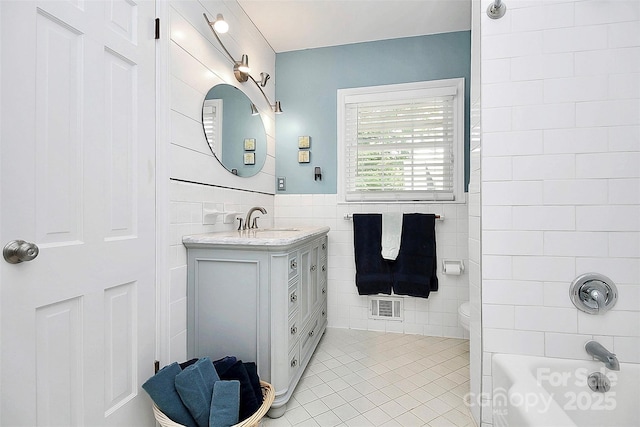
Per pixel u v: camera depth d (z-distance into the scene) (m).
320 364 2.10
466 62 2.60
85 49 1.10
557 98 1.34
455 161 2.60
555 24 1.33
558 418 0.96
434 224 2.56
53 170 1.00
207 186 1.84
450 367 2.06
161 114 1.46
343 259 2.79
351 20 2.47
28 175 0.93
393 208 2.70
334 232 2.81
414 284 2.51
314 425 1.49
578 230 1.32
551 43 1.34
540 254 1.35
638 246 1.28
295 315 1.73
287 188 2.91
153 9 1.44
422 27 2.57
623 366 1.24
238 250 1.57
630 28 1.29
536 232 1.35
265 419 1.53
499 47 1.38
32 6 0.93
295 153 2.90
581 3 1.31
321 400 1.69
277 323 1.54
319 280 2.41
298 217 2.89
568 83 1.33
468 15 2.40
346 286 2.79
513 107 1.37
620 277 1.29
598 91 1.31
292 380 1.68
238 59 2.25
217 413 1.14
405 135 2.71
